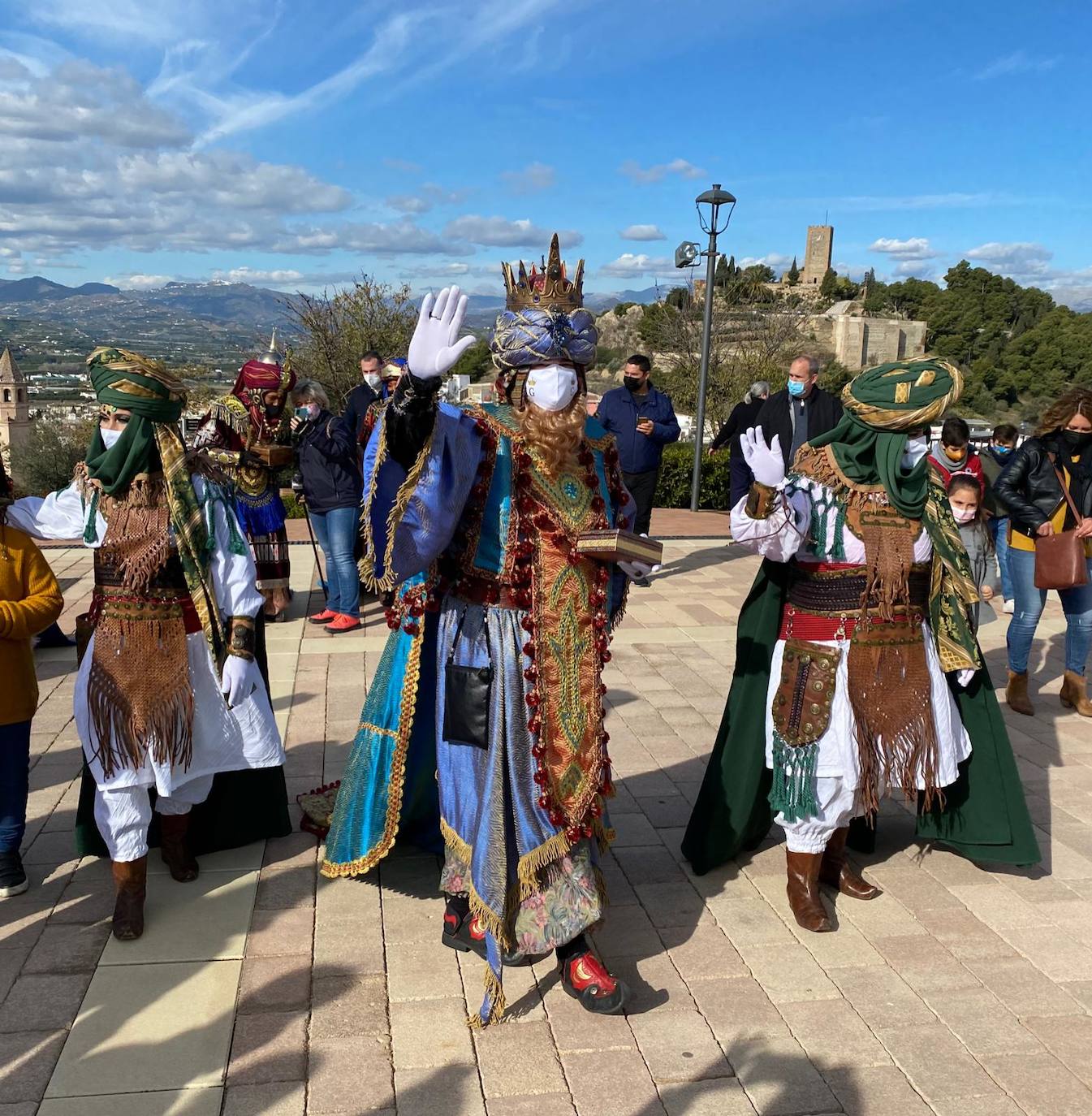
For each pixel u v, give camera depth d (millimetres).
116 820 3070
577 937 2867
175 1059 2592
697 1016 2840
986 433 16062
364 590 7949
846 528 3117
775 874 3711
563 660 2795
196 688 3227
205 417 6824
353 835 3143
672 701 5621
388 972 2998
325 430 6707
